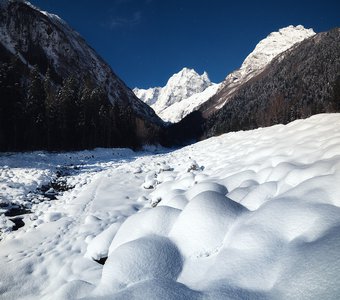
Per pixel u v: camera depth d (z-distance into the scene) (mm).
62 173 22938
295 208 4480
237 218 5145
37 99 43625
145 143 91125
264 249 4074
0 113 38188
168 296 3705
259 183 7230
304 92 145125
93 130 55094
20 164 24453
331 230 3717
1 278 7016
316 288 3029
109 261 5020
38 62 117625
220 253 4469
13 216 11953
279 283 3412
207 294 3650
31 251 8297
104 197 12719
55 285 6531
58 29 152625
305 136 10461
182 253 4934
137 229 6113
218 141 24906
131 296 3848
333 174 5023
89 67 158625
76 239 8633
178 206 6773
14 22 124438
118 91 174500
